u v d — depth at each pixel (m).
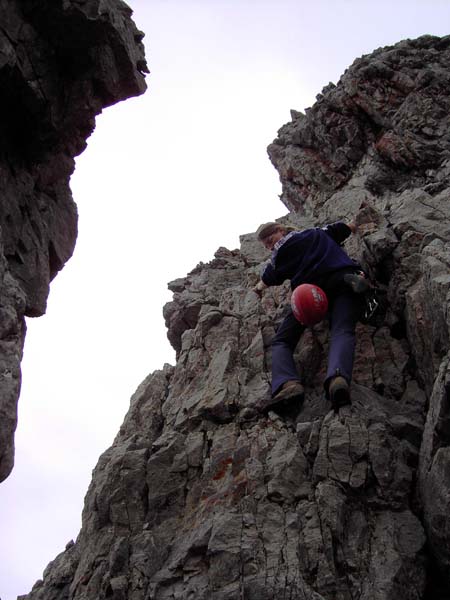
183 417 6.91
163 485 6.39
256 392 6.79
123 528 6.25
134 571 5.74
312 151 10.76
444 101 9.53
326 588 5.16
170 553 5.88
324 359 7.08
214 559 5.42
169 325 8.67
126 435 7.45
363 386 6.74
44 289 6.18
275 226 7.84
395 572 5.27
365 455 5.91
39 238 6.25
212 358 7.41
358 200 9.02
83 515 6.86
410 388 6.73
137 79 6.51
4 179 5.92
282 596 5.07
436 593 5.59
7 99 5.92
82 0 5.81
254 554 5.36
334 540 5.46
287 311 7.49
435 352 6.20
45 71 5.95
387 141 9.41
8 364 5.11
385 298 7.23
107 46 6.14
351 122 10.13
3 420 4.93
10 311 5.23
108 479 6.55
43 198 6.51
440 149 9.08
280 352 6.91
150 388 7.92
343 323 6.68
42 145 6.23
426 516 5.60
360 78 10.07
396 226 7.31
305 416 6.49
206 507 5.98
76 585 6.09
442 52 10.34
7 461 5.08
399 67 10.11
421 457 5.86
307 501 5.72
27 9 5.75
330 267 6.94
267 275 7.32
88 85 6.23
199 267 9.50
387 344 7.07
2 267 5.28
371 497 5.80
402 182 9.16
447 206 7.60
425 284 6.51
